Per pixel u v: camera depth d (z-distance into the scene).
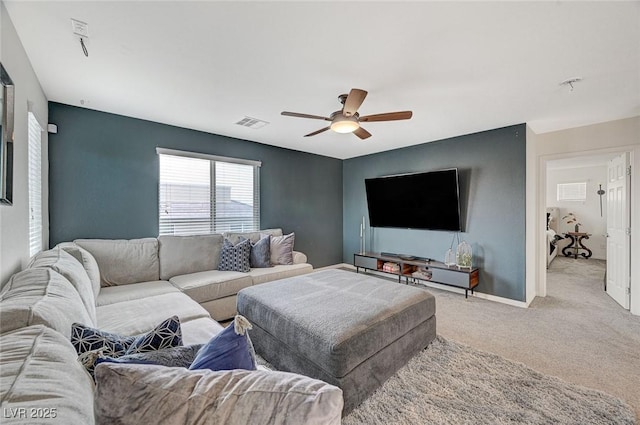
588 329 2.73
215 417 0.52
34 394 0.58
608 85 2.38
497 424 1.51
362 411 1.62
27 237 1.91
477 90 2.49
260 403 0.55
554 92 2.53
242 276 3.12
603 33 1.69
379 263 4.70
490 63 2.04
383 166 5.01
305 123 3.44
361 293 2.36
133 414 0.52
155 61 2.02
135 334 1.70
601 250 6.82
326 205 5.44
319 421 0.54
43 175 2.59
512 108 2.91
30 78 2.01
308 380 0.62
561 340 2.50
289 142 4.39
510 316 3.08
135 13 1.53
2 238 1.43
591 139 3.43
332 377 1.59
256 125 3.52
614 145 3.28
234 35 1.73
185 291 2.69
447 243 4.18
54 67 2.10
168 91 2.52
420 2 1.45
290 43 1.81
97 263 2.67
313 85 2.40
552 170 7.51
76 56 1.95
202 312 2.06
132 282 2.85
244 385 0.58
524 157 3.40
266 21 1.60
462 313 3.17
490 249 3.69
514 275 3.47
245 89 2.48
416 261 4.25
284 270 3.51
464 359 2.14
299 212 4.98
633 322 2.90
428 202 4.22
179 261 3.16
